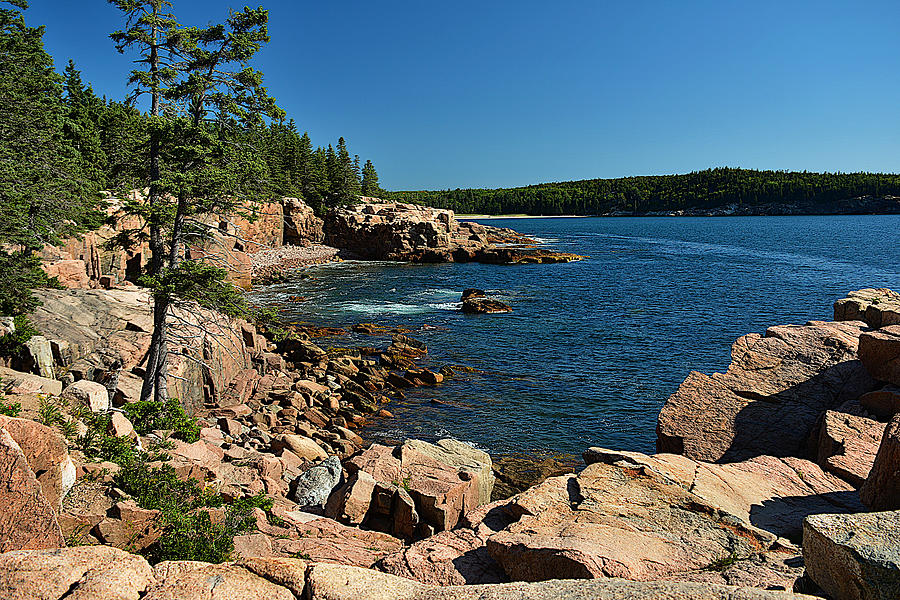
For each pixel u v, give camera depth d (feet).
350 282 222.69
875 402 46.42
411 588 15.26
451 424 82.48
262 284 216.33
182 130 60.18
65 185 97.60
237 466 49.52
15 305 67.31
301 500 47.11
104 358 68.95
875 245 330.75
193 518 32.09
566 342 127.65
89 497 30.30
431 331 138.92
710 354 116.37
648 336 132.05
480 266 274.98
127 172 65.10
